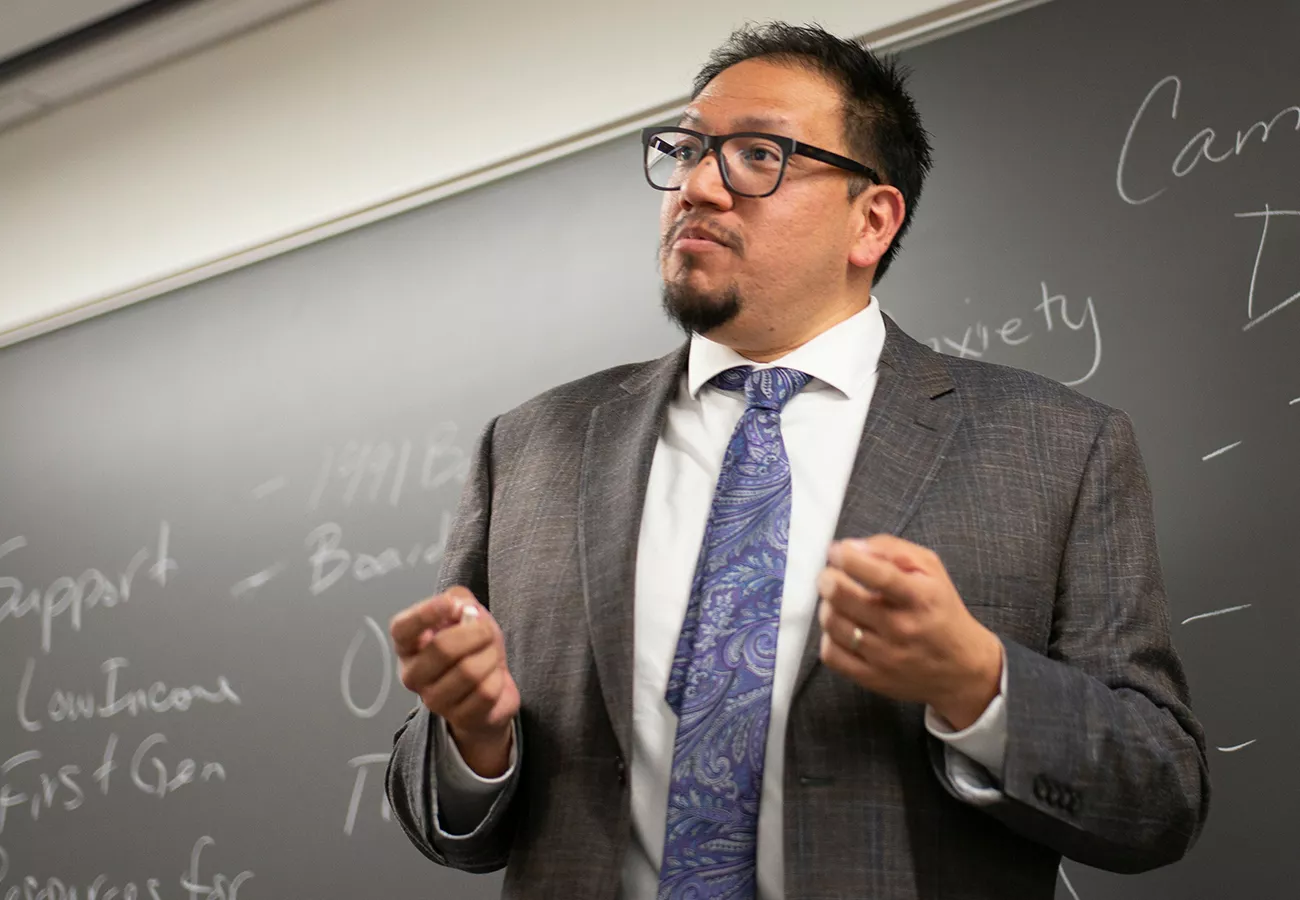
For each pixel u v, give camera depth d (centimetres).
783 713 80
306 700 188
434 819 83
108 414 229
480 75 206
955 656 69
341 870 176
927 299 147
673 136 99
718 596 84
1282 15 134
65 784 210
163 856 195
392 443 192
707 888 77
